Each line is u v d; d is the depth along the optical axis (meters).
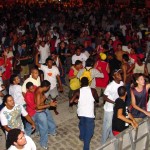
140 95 5.98
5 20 18.62
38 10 23.66
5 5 26.91
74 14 22.55
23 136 4.41
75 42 13.68
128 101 7.76
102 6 27.17
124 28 17.61
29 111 6.45
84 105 6.23
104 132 6.49
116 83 6.30
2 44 12.50
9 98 5.45
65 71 10.83
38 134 7.34
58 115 8.50
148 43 13.12
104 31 16.94
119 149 4.86
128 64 8.48
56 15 21.39
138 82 5.96
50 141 7.11
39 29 16.67
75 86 7.79
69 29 17.27
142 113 6.10
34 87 6.51
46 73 7.94
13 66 9.41
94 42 13.57
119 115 5.50
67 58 10.78
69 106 8.70
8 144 4.46
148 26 18.42
